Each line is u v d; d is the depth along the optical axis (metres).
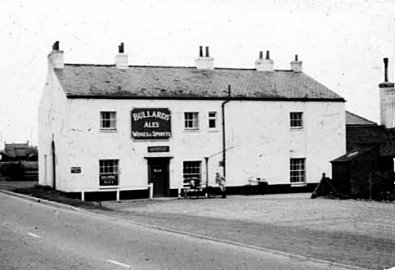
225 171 41.59
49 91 43.09
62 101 39.44
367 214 25.48
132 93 39.88
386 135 48.75
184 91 41.56
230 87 43.16
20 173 57.03
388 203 31.44
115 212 28.81
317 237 18.56
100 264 14.03
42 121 45.81
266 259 14.66
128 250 16.30
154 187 39.91
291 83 45.88
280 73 47.25
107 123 39.28
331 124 44.53
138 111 39.69
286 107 43.38
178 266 13.70
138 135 39.62
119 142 39.22
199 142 41.12
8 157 66.44
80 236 19.44
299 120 44.00
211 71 45.59
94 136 38.69
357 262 13.90
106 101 39.06
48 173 43.94
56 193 39.53
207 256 15.20
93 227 22.17
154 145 39.94
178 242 17.95
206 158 41.12
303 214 25.97
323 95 44.69
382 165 45.69
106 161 39.09
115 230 21.19
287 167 43.19
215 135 41.53
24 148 68.12
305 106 43.88
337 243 17.17
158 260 14.58
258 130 42.62
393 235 18.89
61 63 41.88
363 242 17.33
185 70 45.09
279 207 29.67
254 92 43.19
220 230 20.78
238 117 42.12
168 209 30.42
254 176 42.25
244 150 42.19
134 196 39.34
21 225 22.78
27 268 13.58
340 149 44.69
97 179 38.56
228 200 35.91
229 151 41.81
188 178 40.81
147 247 16.89
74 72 41.59
